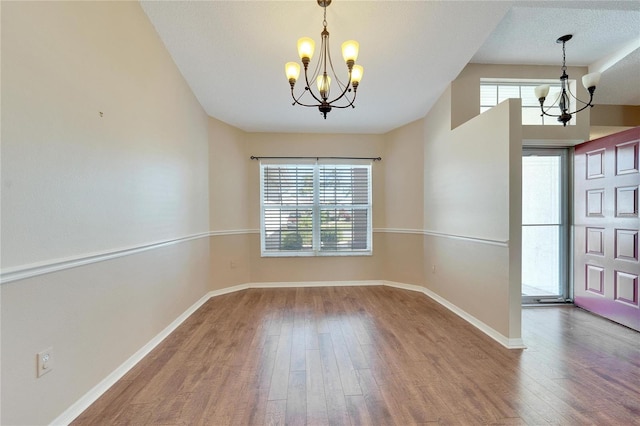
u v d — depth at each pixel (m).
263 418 1.57
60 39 1.51
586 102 3.23
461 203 3.08
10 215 1.26
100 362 1.79
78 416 1.58
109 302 1.88
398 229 4.31
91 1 1.72
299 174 4.46
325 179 4.48
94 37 1.75
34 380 1.37
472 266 2.89
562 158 3.56
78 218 1.63
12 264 1.27
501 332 2.47
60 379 1.50
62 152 1.53
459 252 3.12
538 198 3.59
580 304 3.40
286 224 4.45
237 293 4.05
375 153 4.50
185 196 3.08
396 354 2.27
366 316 3.12
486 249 2.67
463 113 3.23
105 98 1.84
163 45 2.59
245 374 2.00
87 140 1.70
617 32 2.67
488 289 2.64
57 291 1.49
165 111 2.64
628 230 2.82
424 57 2.83
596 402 1.69
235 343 2.48
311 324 2.90
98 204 1.79
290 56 2.77
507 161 2.39
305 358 2.22
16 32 1.28
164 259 2.61
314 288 4.31
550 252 3.60
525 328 2.80
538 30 2.65
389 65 2.93
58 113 1.50
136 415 1.59
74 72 1.60
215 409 1.64
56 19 1.48
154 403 1.69
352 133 4.47
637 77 3.11
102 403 1.69
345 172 4.52
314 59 2.79
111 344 1.89
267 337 2.60
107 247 1.86
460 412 1.61
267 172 4.44
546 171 3.57
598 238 3.15
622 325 2.87
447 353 2.29
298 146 4.41
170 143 2.74
